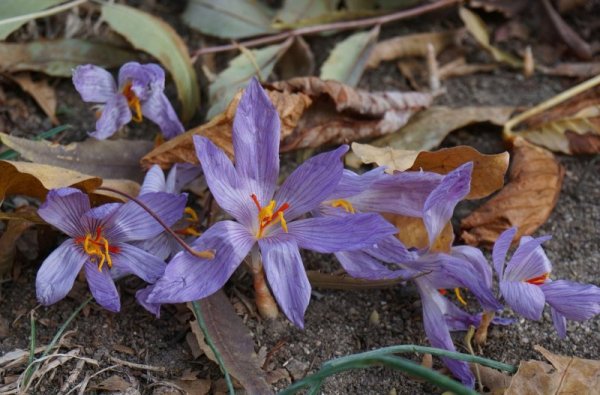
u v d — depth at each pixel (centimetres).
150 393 45
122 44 55
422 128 54
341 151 44
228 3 58
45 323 46
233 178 44
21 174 45
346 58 56
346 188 45
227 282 48
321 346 47
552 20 60
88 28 58
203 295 43
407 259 46
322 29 58
